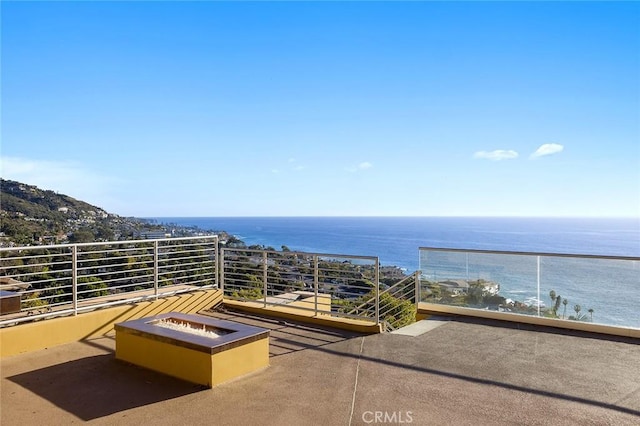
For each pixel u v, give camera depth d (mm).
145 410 3809
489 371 4844
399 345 5957
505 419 3605
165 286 8562
